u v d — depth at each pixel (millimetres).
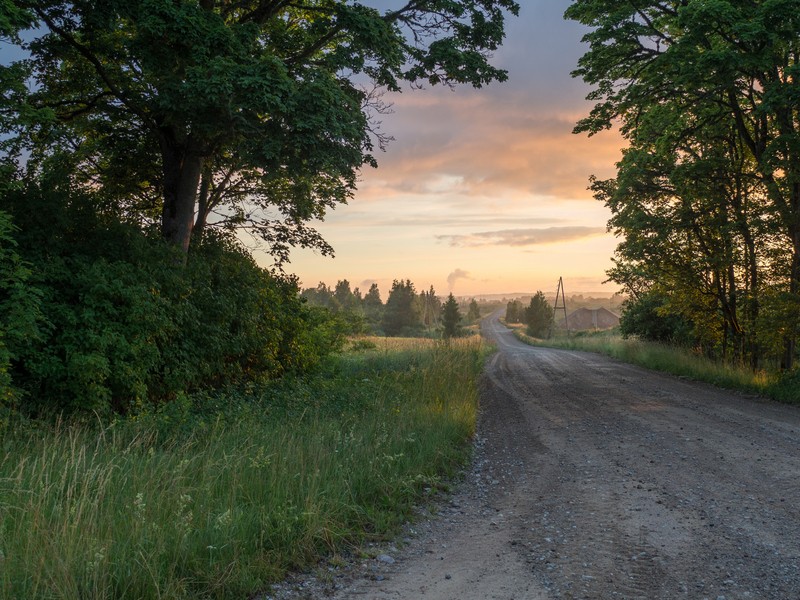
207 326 13445
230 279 15750
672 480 8117
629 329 36250
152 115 14664
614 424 12977
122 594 3881
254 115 12844
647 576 4891
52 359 9477
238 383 14758
